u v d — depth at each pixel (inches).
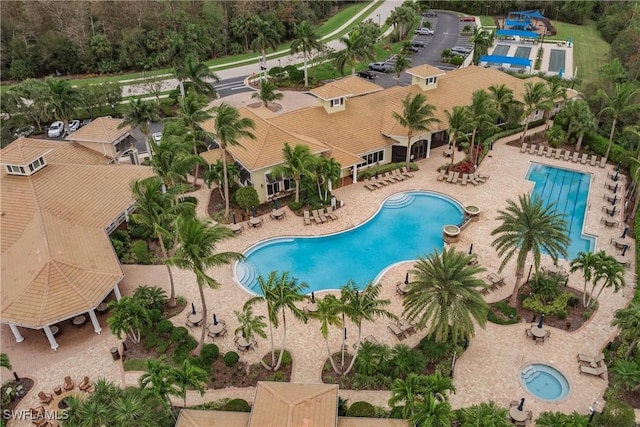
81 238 1466.5
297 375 1157.7
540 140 2333.9
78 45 3627.0
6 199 1588.3
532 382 1135.0
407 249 1616.6
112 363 1207.6
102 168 1809.8
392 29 4483.3
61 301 1227.2
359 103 2198.6
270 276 1111.6
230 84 3336.6
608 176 1990.7
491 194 1889.8
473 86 2460.6
